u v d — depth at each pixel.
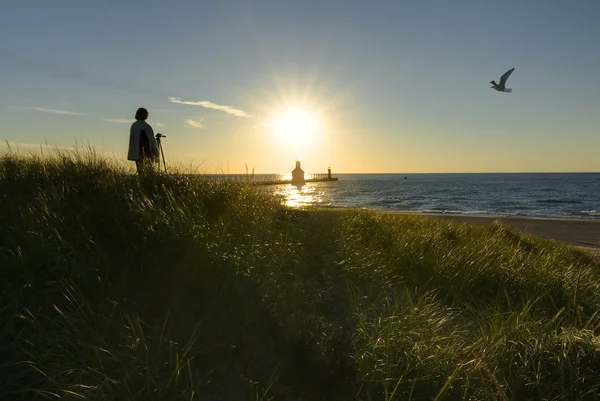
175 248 4.63
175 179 7.10
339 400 3.37
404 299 5.39
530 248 11.60
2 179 5.74
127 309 3.79
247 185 8.23
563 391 3.32
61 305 3.66
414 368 3.60
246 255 5.18
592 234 18.81
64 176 6.21
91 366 3.11
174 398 2.92
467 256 7.79
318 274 5.75
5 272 3.71
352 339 4.12
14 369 2.96
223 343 3.71
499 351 4.01
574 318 5.27
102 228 4.91
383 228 9.20
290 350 3.82
